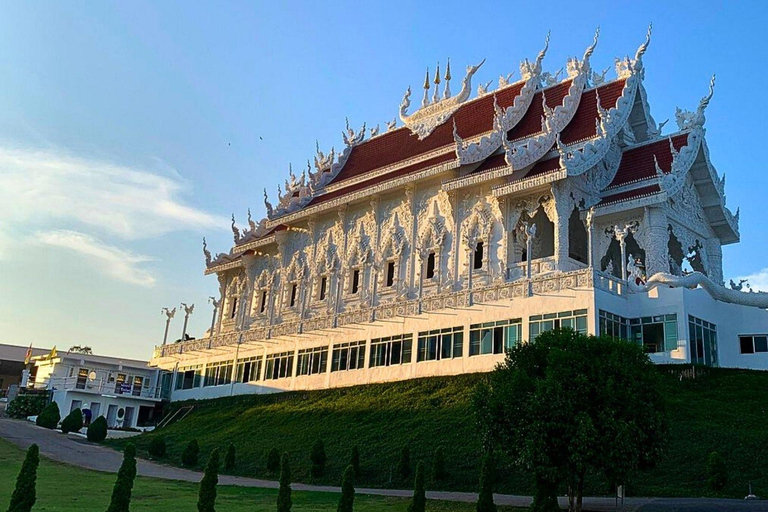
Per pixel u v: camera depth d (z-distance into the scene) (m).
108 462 35.06
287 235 59.75
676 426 28.69
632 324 37.41
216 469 21.42
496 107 49.56
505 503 23.52
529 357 23.03
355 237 53.47
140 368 63.00
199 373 58.50
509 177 45.28
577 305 35.75
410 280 49.03
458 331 40.25
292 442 36.97
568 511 21.58
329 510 22.64
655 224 42.31
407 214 50.62
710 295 38.62
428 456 30.19
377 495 25.95
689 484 24.94
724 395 32.19
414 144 57.38
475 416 23.02
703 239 48.50
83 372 61.00
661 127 49.72
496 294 39.25
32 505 19.98
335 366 46.44
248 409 48.00
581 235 45.72
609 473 20.33
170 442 43.12
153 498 25.02
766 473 24.75
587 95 49.50
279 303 58.16
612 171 46.50
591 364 21.62
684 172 44.28
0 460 32.84
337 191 58.62
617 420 20.67
